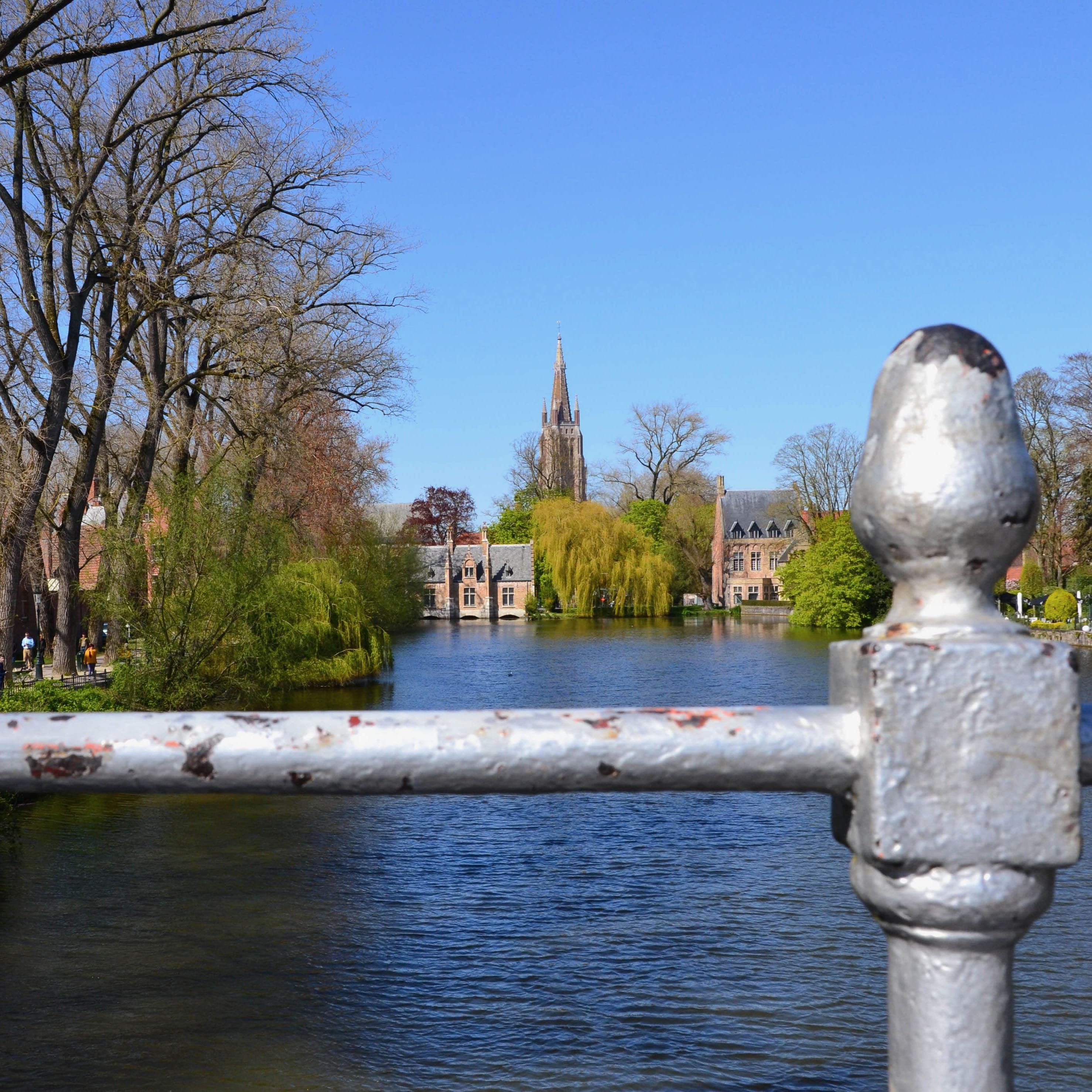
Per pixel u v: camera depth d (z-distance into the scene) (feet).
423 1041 30.35
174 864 47.34
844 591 226.79
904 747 3.18
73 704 64.49
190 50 71.97
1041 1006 31.24
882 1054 29.12
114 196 80.64
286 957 36.52
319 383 89.71
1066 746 3.21
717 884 44.09
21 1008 32.45
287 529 85.30
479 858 48.42
